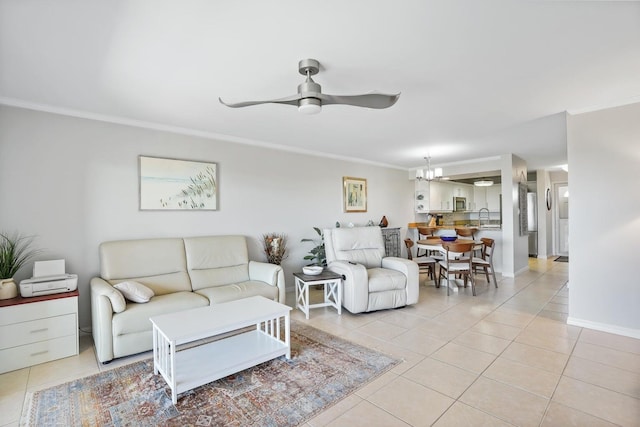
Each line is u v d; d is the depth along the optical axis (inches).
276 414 77.3
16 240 116.3
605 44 81.4
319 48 82.7
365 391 86.7
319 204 221.0
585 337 120.3
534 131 164.9
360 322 140.9
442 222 323.9
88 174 131.3
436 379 92.2
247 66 92.1
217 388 88.7
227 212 173.5
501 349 111.3
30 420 75.3
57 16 68.4
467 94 114.2
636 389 85.7
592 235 127.9
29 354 101.7
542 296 180.9
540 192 323.6
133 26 72.5
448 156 238.4
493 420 73.9
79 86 105.0
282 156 199.9
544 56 87.5
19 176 117.2
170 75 97.5
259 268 153.3
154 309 111.0
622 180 121.0
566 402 80.3
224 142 173.2
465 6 66.2
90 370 99.3
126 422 74.5
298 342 119.0
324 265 202.5
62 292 110.7
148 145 147.1
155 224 148.4
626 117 119.6
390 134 171.5
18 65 90.5
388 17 69.8
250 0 63.6
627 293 120.9
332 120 145.2
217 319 95.0
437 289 199.9
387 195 275.7
